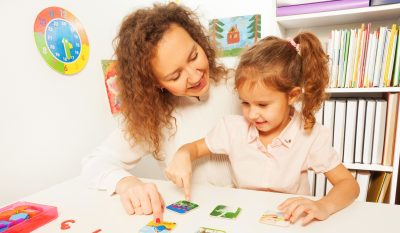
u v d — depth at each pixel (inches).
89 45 42.8
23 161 32.9
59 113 37.9
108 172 28.3
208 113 37.0
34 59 34.3
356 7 48.6
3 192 30.8
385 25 55.7
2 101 30.5
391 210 20.6
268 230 18.0
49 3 36.2
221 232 17.8
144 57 28.5
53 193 26.7
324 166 28.3
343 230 17.8
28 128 33.5
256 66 26.0
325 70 28.7
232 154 32.3
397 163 50.6
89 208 23.0
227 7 64.2
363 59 50.5
